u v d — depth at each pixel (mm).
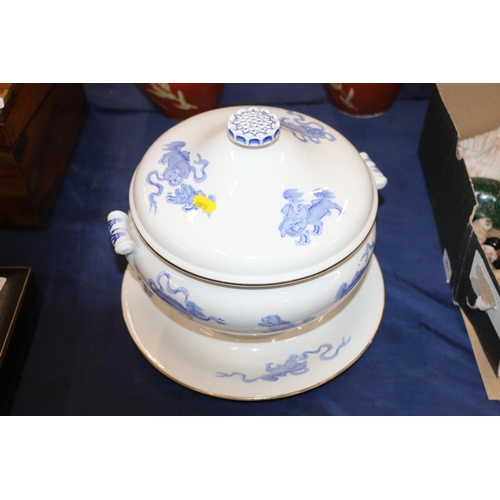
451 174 953
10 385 833
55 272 974
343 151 745
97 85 1303
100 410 812
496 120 1014
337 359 811
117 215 738
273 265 641
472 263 849
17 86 898
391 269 985
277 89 1288
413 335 899
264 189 668
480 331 859
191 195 679
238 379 790
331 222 667
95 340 888
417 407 820
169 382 841
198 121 787
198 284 674
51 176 1063
